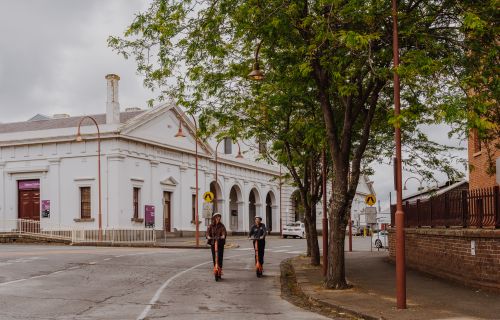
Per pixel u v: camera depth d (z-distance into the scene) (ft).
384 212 181.16
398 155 39.45
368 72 51.70
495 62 44.45
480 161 72.13
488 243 46.32
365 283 53.93
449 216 57.00
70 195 153.79
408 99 47.80
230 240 169.78
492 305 39.47
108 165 150.71
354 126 65.92
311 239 77.30
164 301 44.50
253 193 233.35
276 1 45.73
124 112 172.24
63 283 55.06
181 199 177.47
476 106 36.81
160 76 54.34
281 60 50.16
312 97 60.13
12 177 160.56
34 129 167.84
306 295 47.44
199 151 187.11
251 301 45.42
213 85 61.52
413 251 68.23
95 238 145.79
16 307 40.40
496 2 41.29
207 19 49.14
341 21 44.62
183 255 95.40
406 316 35.78
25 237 144.15
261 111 71.82
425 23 45.78
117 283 56.03
